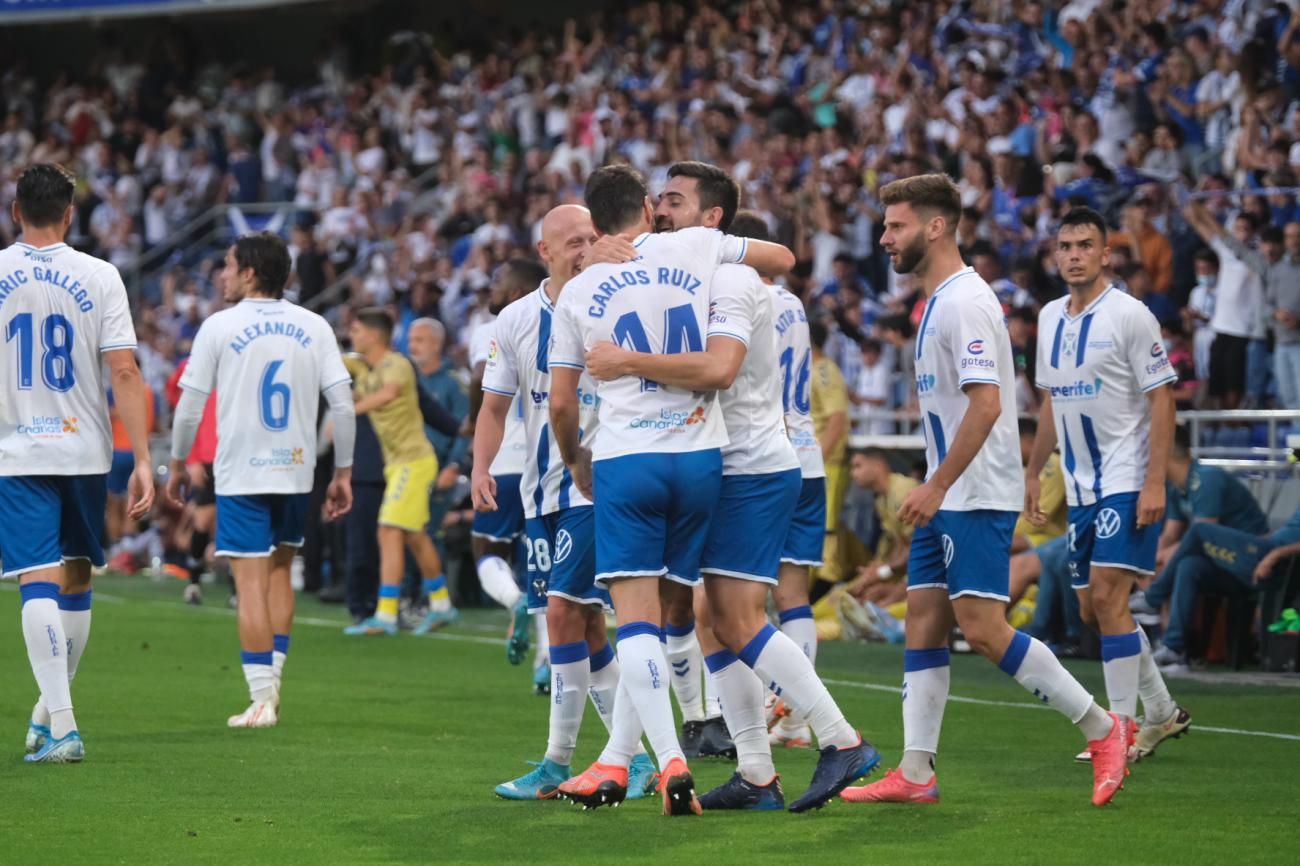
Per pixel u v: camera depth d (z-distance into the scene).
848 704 15.24
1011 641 9.86
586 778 9.58
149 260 44.34
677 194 10.60
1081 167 25.61
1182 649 17.73
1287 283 22.02
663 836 8.86
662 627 10.10
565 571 10.05
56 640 11.24
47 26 55.19
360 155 42.16
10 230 46.75
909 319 24.89
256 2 43.78
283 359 13.77
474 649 19.72
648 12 40.44
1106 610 11.81
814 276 29.05
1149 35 28.14
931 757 10.05
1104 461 11.91
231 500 13.59
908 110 30.53
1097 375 11.87
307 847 8.55
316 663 18.22
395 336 31.92
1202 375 23.53
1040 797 10.22
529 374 10.55
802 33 36.12
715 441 9.30
